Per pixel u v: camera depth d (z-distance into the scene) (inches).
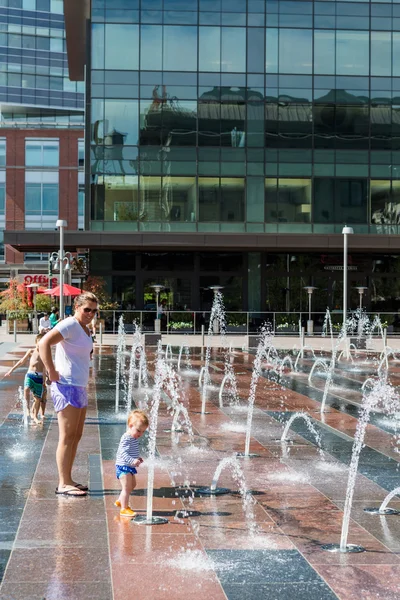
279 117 1758.1
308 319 1733.5
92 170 1727.4
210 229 1743.4
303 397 658.8
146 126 1734.7
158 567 232.8
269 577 226.4
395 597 212.5
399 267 1819.6
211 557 242.7
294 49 1760.6
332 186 1758.1
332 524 281.4
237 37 1754.4
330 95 1763.0
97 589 214.5
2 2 3735.2
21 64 3747.5
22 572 227.3
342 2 1765.5
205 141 1743.4
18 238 1696.6
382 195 1764.3
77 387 317.4
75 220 3198.8
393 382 799.7
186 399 636.7
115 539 258.8
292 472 365.7
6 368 884.0
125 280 1784.0
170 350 1229.7
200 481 344.2
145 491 325.4
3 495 315.3
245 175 1749.5
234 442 442.0
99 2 1728.6
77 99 3828.7
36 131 3189.0
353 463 385.1
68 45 2000.5
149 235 1688.0
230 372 885.2
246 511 296.5
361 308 1806.1
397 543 260.5
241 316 1717.5
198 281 1792.6
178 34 1745.8
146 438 452.8
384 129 1768.0
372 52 1769.2
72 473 355.3
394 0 1770.4
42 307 1792.6
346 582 223.3
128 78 1734.7
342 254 1808.6
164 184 1736.0
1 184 3184.1
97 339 1503.4
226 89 1753.2
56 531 267.0
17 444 425.4
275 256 1804.9
